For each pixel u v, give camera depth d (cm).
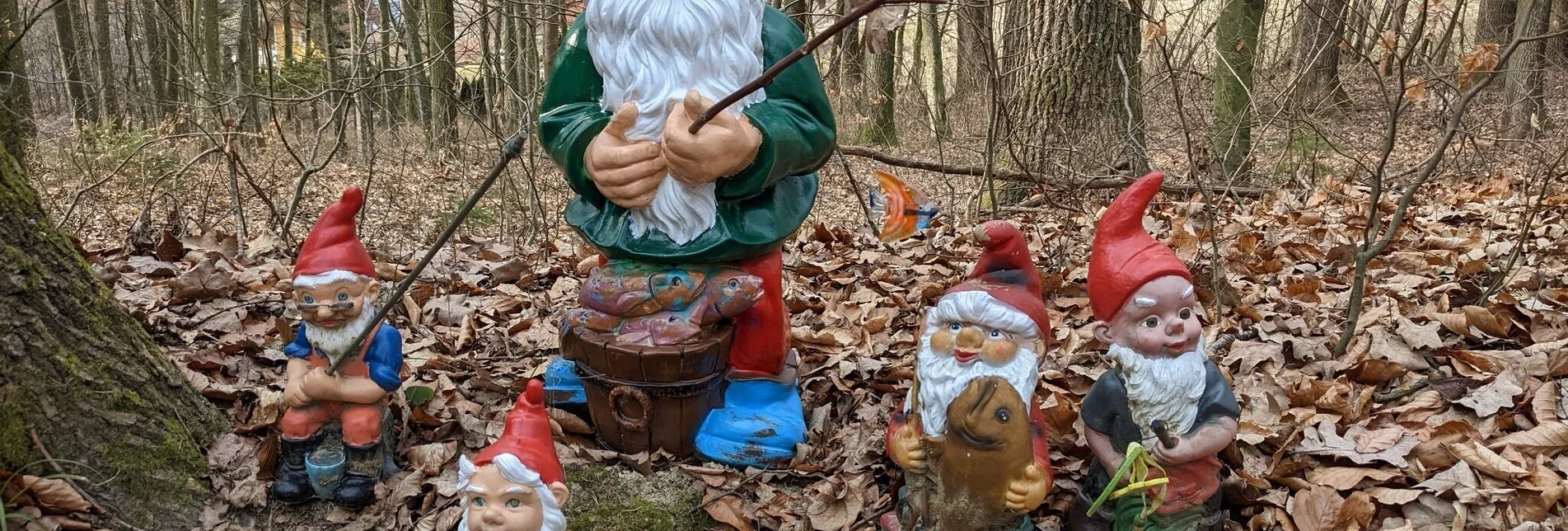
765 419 281
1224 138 705
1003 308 215
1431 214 538
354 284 233
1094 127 644
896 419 239
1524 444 257
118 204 716
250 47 1077
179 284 367
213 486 250
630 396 273
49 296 228
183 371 283
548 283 460
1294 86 658
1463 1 451
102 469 231
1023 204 630
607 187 262
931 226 572
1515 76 780
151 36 1037
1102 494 214
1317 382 296
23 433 219
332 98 884
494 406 309
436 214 675
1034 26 657
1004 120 633
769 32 267
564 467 268
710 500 260
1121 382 221
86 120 901
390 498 250
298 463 247
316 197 775
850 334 373
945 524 226
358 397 241
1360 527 238
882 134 946
